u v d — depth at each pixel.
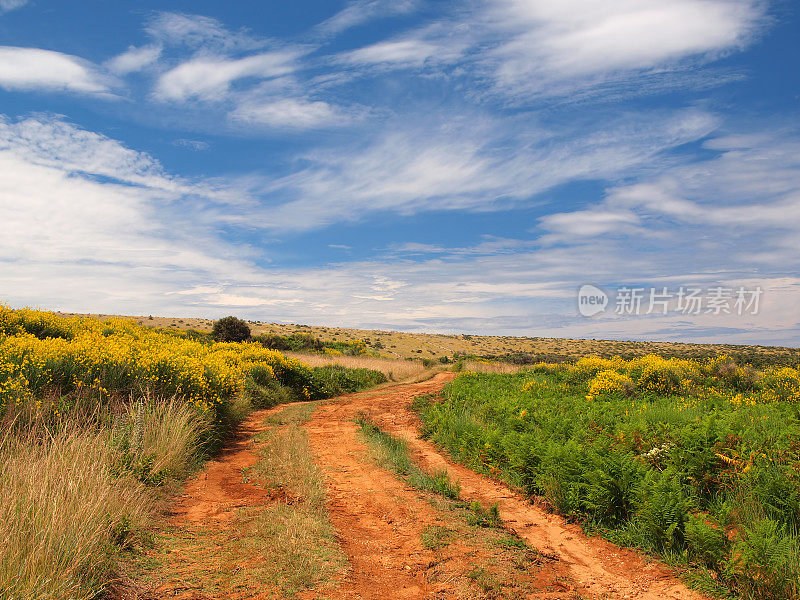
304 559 5.06
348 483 8.39
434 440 12.40
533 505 7.57
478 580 4.82
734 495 6.31
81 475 5.41
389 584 4.77
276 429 13.12
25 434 7.41
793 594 4.32
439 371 34.97
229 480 8.44
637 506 6.25
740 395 12.99
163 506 6.64
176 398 11.89
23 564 3.87
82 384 10.19
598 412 11.09
